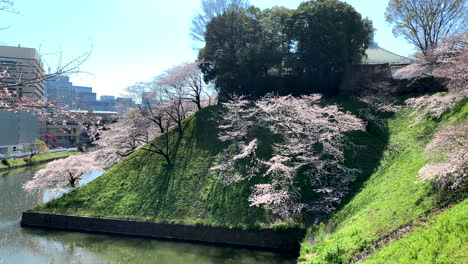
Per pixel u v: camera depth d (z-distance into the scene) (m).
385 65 31.55
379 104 25.88
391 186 16.00
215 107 33.16
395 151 20.62
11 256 18.67
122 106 37.53
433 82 26.23
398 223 11.91
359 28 30.67
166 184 24.83
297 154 23.36
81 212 23.75
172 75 31.81
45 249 19.78
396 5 31.05
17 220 25.38
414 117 22.92
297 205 19.48
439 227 9.54
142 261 17.91
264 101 28.52
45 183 28.52
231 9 35.38
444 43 23.30
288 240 18.17
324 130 23.12
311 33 29.69
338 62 29.86
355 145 22.50
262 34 33.41
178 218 21.38
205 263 17.31
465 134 11.75
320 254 13.03
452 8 28.45
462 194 11.33
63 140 69.06
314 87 31.41
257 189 20.86
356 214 15.70
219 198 22.17
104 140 34.97
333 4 30.42
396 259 9.48
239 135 27.06
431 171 11.82
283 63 33.56
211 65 35.66
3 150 51.53
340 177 20.91
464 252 7.92
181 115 37.31
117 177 27.12
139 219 22.00
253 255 17.98
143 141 34.91
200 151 27.69
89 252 19.28
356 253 11.65
